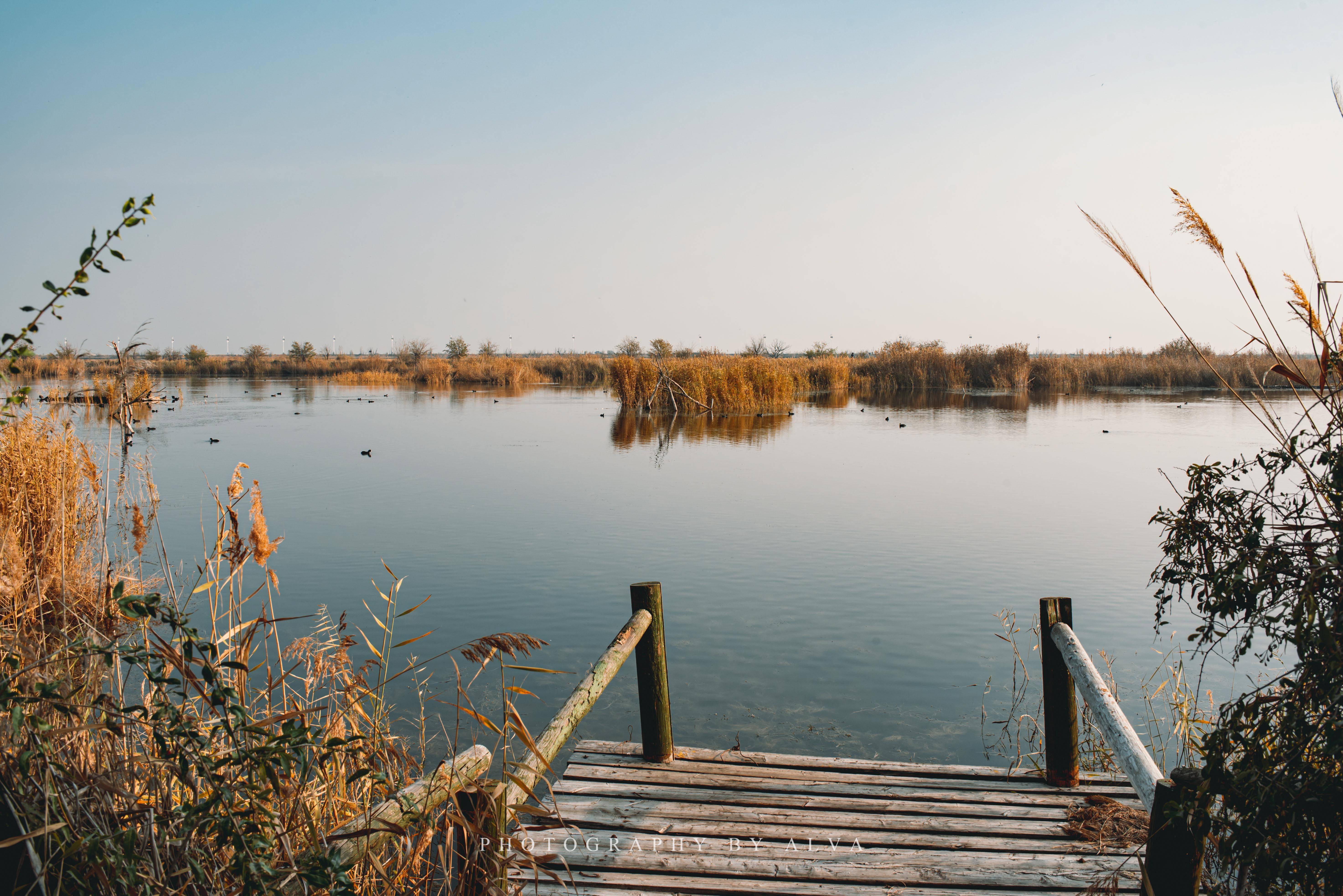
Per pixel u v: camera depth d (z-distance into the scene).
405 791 2.50
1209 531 2.69
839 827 3.80
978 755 5.31
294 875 1.95
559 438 23.59
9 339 1.93
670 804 4.03
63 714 2.09
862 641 7.40
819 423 27.81
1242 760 2.47
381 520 12.40
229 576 3.44
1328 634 2.20
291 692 3.84
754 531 11.80
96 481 4.84
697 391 32.12
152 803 2.15
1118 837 3.66
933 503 13.91
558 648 7.17
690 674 6.66
